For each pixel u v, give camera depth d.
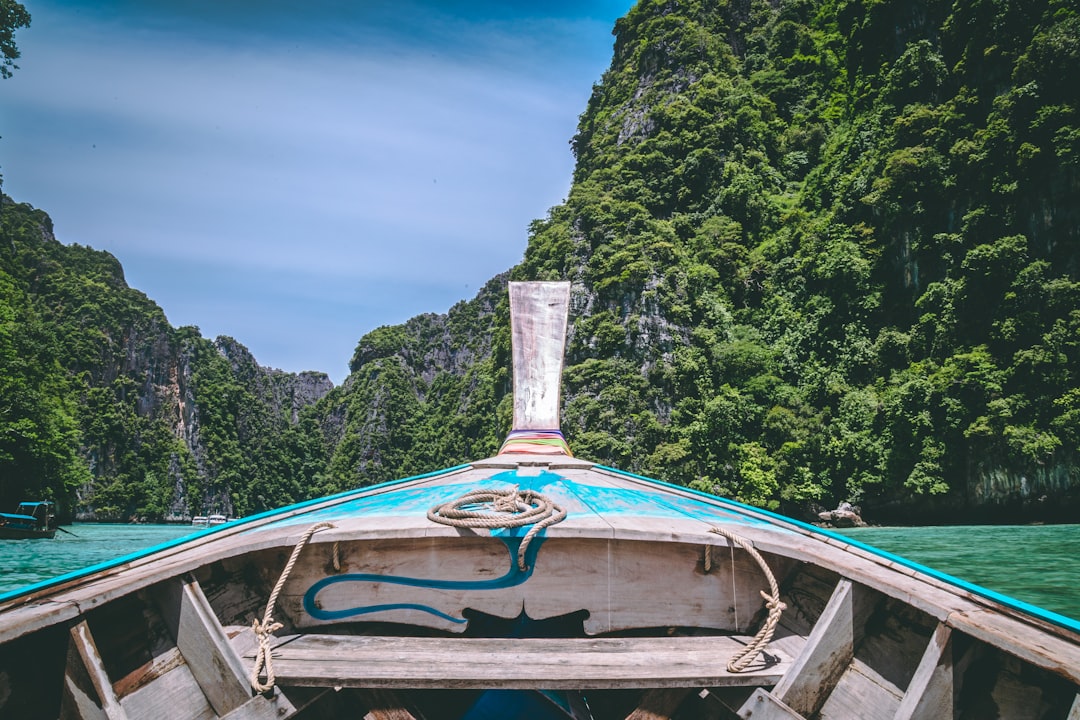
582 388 82.75
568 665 3.76
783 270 87.69
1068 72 60.81
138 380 144.25
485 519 4.09
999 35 69.44
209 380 166.88
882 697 3.49
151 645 3.71
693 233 97.44
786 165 103.69
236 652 3.71
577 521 4.31
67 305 138.25
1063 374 55.78
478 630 4.76
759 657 3.91
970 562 31.39
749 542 4.02
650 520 4.46
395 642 4.11
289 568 3.95
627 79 128.38
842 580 3.80
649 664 3.81
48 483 66.31
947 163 70.25
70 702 3.13
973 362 60.38
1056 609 19.88
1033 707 2.96
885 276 75.69
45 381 72.75
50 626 3.15
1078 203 59.62
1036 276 58.91
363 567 4.32
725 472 70.31
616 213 96.69
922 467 60.22
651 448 75.25
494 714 4.76
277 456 170.88
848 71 102.56
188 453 140.38
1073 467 54.53
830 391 72.75
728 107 107.94
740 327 85.50
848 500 66.12
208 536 4.50
